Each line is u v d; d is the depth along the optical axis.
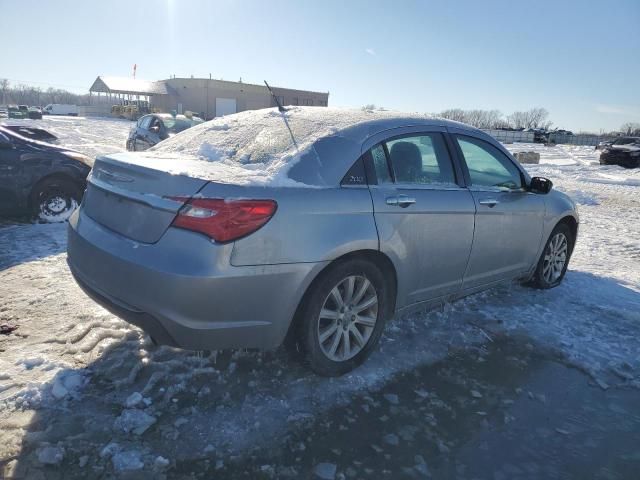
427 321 4.02
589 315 4.36
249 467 2.31
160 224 2.58
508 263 4.25
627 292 5.03
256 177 2.69
